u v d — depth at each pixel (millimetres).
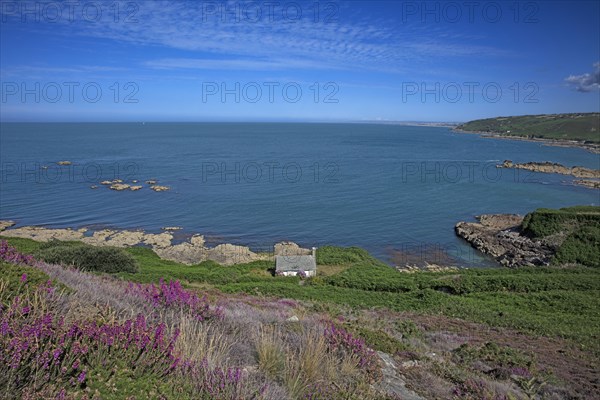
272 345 8148
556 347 18062
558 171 113812
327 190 89875
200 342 7383
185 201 78750
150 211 71750
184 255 50875
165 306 9789
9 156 134500
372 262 47125
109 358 5953
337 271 43781
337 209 75312
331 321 12945
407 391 8781
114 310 7781
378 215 71938
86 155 141250
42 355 5184
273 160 137250
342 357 8969
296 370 7285
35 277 8266
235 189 89875
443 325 21656
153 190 86688
